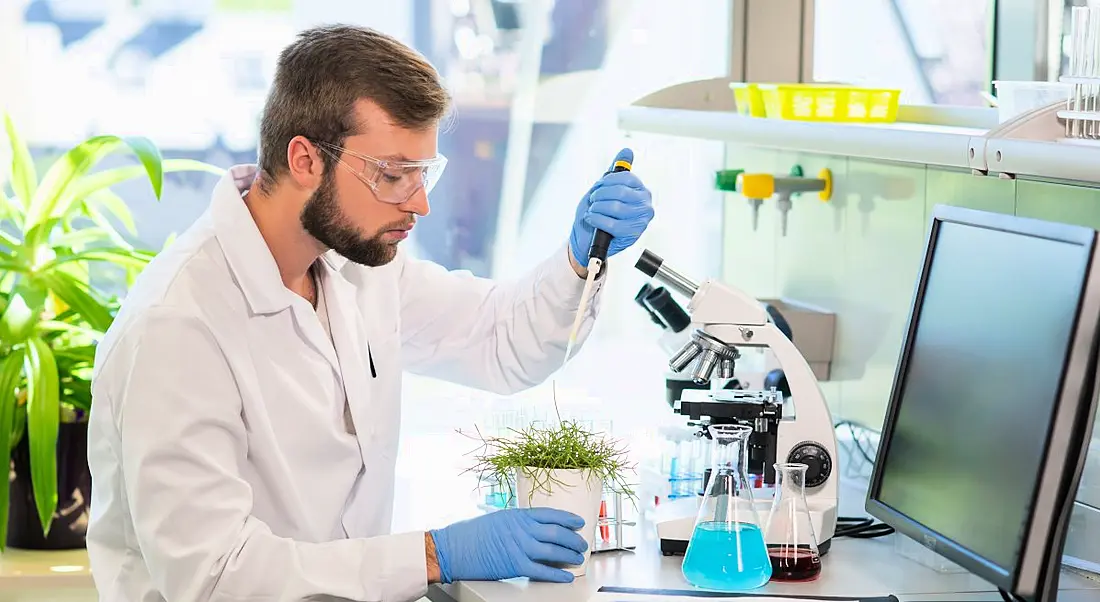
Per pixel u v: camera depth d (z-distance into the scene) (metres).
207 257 1.93
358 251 1.92
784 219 2.99
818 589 1.86
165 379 1.80
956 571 1.94
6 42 3.58
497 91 3.78
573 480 1.93
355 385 2.05
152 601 1.88
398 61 1.86
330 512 2.01
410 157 1.87
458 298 2.36
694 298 2.12
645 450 2.56
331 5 3.71
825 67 3.28
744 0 3.28
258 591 1.77
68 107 3.64
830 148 2.23
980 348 1.71
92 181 3.04
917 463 1.84
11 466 2.84
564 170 3.84
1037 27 2.43
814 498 2.08
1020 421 1.58
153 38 3.65
